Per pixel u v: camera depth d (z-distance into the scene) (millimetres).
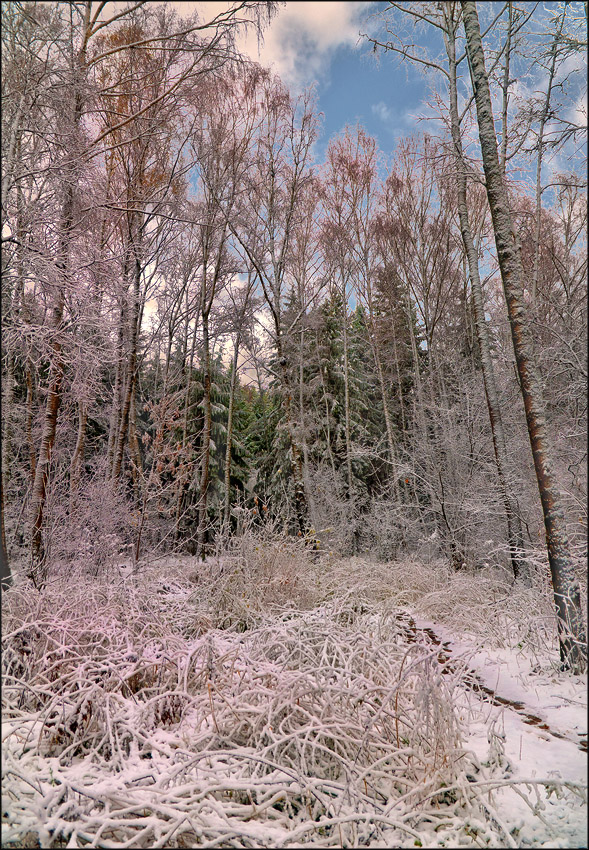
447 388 15477
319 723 2730
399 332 20844
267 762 2535
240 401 26312
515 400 10055
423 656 2859
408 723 2865
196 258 16328
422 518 12344
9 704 3254
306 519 11766
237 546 7387
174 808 2297
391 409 20938
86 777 2641
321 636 3953
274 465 22578
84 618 4223
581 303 5328
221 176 13352
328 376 22766
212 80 9711
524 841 2178
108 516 8273
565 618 4242
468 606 6312
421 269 17031
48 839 2158
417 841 2234
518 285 4789
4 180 5223
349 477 16453
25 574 6109
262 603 5992
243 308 15938
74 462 10688
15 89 5156
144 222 10500
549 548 4395
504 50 8305
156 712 3436
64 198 6434
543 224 11242
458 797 2482
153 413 9703
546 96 7691
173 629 4988
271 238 13617
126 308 8227
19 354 6812
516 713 3574
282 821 2379
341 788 2404
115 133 9750
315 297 16703
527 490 8234
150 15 8039
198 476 19094
